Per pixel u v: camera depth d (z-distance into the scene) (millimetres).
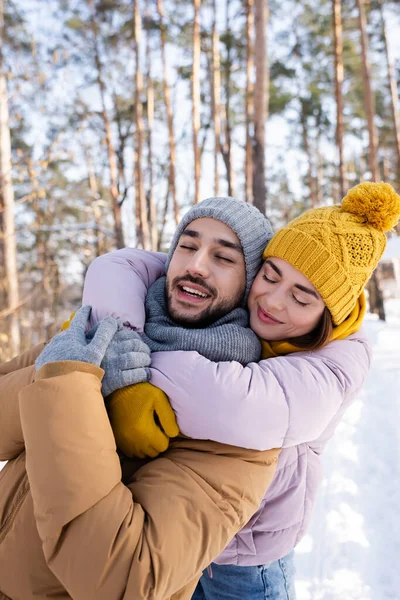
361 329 1616
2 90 7207
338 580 2674
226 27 12992
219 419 1146
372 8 13641
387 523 3234
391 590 2613
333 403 1293
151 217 16141
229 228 1468
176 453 1201
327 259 1396
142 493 1087
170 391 1181
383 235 1526
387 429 4789
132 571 943
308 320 1429
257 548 1451
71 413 1015
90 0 13719
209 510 1070
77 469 982
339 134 12320
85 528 964
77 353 1124
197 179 11898
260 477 1200
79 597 960
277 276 1448
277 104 15438
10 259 8242
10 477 1206
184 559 1010
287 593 1560
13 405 1256
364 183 1564
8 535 1105
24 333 11570
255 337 1446
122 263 1563
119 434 1166
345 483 3762
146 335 1427
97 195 18797
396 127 13320
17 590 1074
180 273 1447
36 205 11781
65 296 18797
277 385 1229
